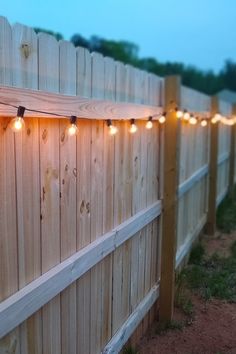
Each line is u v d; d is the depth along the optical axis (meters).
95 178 2.27
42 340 1.85
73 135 1.99
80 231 2.14
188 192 4.89
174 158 3.46
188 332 3.38
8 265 1.57
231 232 6.48
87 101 2.00
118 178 2.59
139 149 2.96
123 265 2.78
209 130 6.30
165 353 3.07
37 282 1.73
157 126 3.36
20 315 1.61
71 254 2.05
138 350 3.07
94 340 2.41
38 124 1.70
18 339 1.65
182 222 4.61
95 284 2.37
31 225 1.70
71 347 2.13
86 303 2.28
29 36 1.64
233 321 3.56
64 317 2.04
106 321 2.56
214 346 3.18
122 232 2.63
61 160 1.90
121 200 2.67
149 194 3.25
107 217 2.47
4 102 1.41
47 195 1.81
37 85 1.71
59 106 1.75
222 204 7.91
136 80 2.88
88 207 2.21
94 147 2.23
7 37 1.51
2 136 1.49
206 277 4.42
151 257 3.39
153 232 3.40
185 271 4.52
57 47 1.84
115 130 2.29
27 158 1.65
